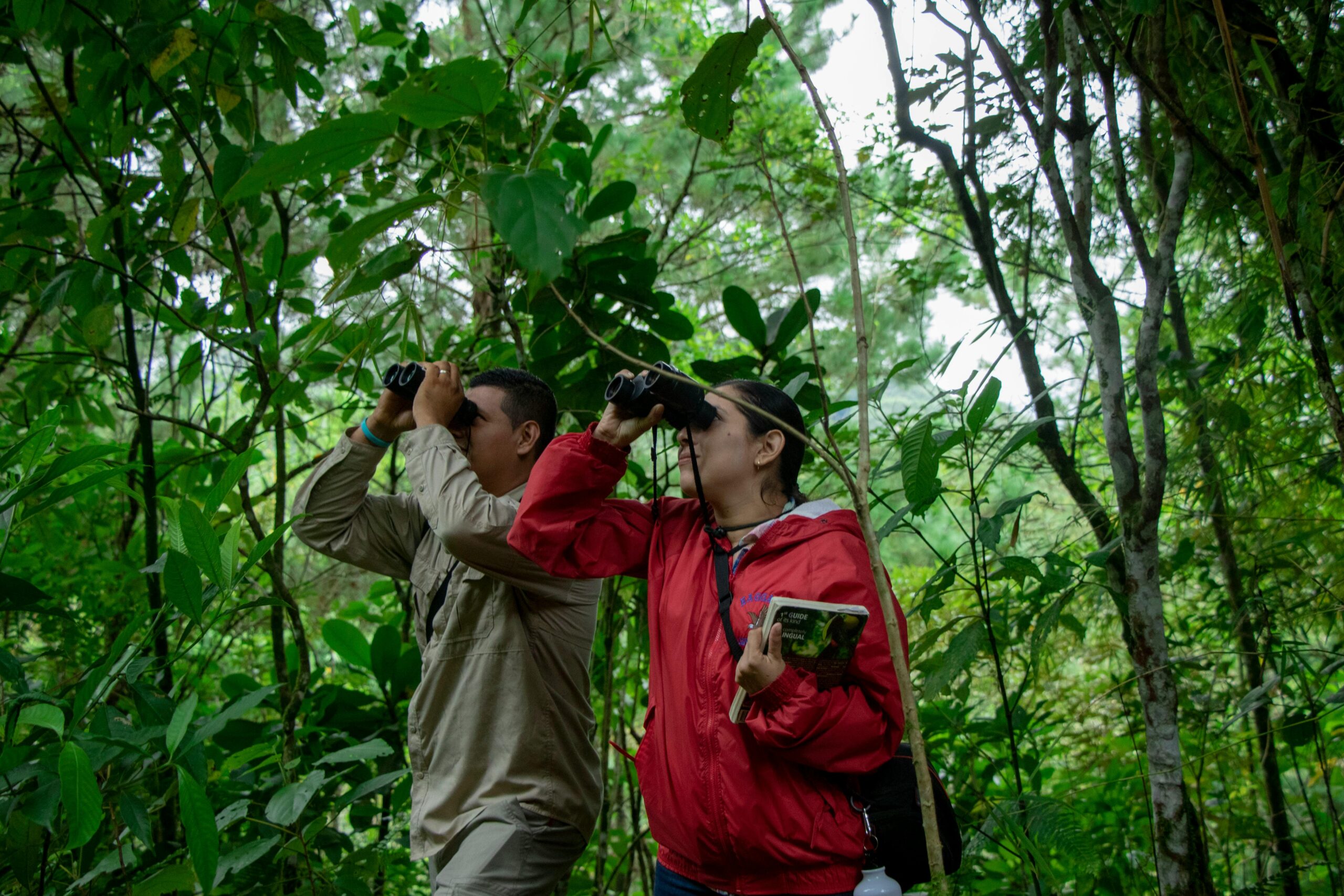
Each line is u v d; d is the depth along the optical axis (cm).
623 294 234
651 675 142
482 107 118
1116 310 173
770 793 122
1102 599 213
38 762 136
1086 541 239
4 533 157
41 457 150
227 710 134
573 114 244
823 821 122
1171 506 236
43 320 307
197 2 211
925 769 100
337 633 248
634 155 468
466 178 128
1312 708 198
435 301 341
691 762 128
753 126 359
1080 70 173
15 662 138
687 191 365
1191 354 241
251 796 202
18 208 243
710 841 125
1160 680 164
